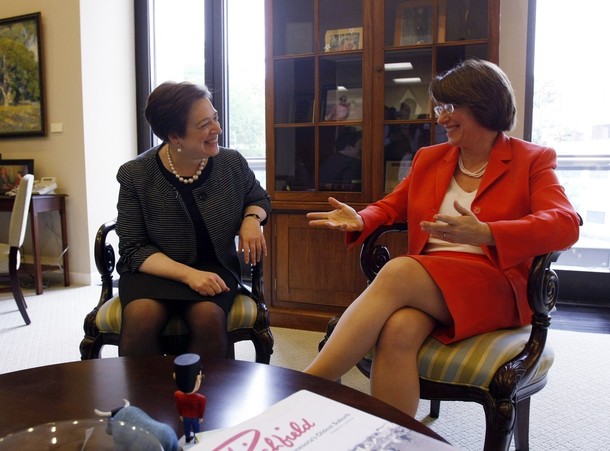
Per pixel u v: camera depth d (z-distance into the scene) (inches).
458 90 50.8
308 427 26.7
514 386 41.3
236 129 144.1
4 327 104.4
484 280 48.0
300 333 99.2
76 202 142.7
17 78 145.6
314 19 96.3
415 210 56.4
